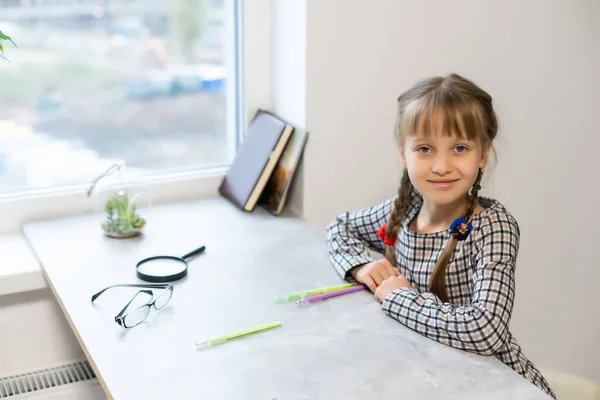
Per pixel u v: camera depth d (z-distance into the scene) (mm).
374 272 1408
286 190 1798
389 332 1242
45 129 1831
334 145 1844
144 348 1175
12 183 1828
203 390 1058
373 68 1834
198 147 2004
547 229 2221
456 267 1354
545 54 2043
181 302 1334
